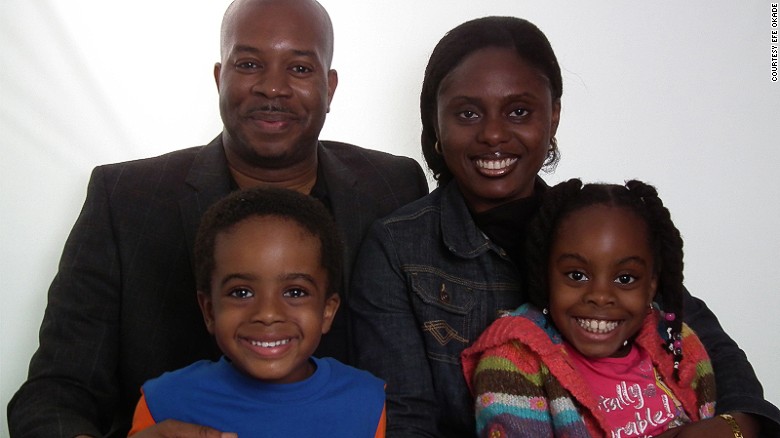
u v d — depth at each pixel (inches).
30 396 59.3
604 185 57.2
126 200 65.6
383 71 87.8
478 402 54.1
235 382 51.9
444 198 62.4
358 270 61.6
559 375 52.8
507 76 58.0
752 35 89.4
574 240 54.0
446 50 61.1
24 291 82.2
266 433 50.5
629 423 53.8
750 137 90.6
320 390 52.1
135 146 84.6
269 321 49.1
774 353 92.5
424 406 58.0
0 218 81.3
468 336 59.7
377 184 71.7
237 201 52.2
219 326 50.4
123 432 66.2
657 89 89.4
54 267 82.9
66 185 83.0
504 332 54.6
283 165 67.3
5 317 81.7
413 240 61.2
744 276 91.8
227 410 51.0
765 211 91.3
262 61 63.7
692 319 63.5
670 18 88.7
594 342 54.1
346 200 69.2
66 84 82.5
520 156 59.5
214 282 51.1
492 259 60.9
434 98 63.0
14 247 81.7
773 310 92.4
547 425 52.8
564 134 89.4
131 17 83.4
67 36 82.2
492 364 54.2
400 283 60.4
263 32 63.3
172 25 84.2
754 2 89.0
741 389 57.0
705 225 91.2
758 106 90.3
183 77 84.9
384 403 54.8
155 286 64.6
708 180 90.7
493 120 58.3
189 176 66.9
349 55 87.4
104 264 64.2
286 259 49.8
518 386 53.1
